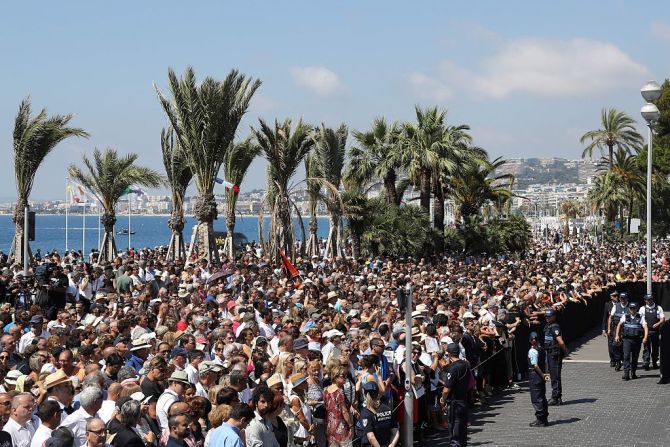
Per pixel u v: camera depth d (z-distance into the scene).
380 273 35.22
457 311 22.52
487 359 20.67
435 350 17.47
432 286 26.67
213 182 35.34
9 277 23.19
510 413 19.19
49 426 9.34
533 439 16.56
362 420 13.55
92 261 45.84
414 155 49.53
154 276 25.44
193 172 35.56
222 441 9.74
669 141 89.69
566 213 162.50
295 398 12.41
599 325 35.62
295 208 38.12
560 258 61.66
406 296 14.87
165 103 34.94
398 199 53.91
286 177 37.75
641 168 92.06
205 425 10.80
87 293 23.89
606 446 15.93
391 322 19.19
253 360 13.85
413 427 15.39
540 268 41.84
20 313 16.50
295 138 37.41
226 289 23.78
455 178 58.16
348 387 13.71
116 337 14.30
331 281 28.75
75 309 19.61
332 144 46.84
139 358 13.48
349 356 14.82
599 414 18.86
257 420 10.59
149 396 10.65
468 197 60.22
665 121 89.00
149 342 13.72
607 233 100.00
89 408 9.67
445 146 50.06
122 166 42.91
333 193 38.78
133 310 17.75
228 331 14.84
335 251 46.84
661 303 41.66
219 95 34.41
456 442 15.56
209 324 16.52
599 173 103.25
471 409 19.72
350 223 47.59
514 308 23.14
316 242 50.09
